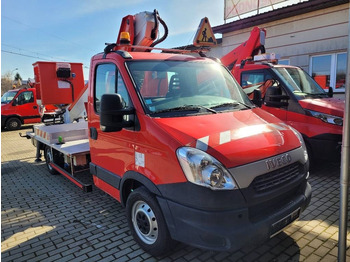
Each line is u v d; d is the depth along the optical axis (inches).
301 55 394.0
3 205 196.7
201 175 96.7
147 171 117.3
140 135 120.8
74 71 285.3
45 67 271.4
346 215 106.3
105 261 126.7
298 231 142.8
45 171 275.1
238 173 97.4
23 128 647.1
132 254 130.9
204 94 145.7
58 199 202.7
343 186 104.7
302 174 120.6
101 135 155.1
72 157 196.4
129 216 134.2
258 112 142.3
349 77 97.5
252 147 105.7
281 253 125.9
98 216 172.7
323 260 120.1
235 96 154.4
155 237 123.4
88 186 176.4
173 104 130.4
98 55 161.3
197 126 113.2
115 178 143.2
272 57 281.1
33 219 173.0
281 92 236.1
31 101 634.8
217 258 124.6
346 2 342.0
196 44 239.0
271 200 107.1
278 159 108.7
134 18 195.3
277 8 395.5
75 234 152.3
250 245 97.4
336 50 358.6
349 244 129.8
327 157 211.9
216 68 163.0
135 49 192.9
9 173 274.4
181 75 145.2
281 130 125.6
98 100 159.6
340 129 203.6
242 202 96.6
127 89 131.2
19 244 145.1
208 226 95.8
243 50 320.8
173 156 104.5
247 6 449.4
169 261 123.9
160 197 111.3
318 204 172.1
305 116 220.1
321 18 368.2
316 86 259.9
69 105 279.9
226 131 111.9
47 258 131.6
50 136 226.1
